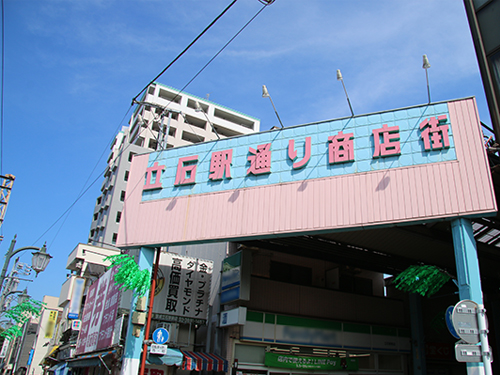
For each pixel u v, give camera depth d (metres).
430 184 13.95
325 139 16.31
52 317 45.22
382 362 22.45
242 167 17.45
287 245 21.55
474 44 13.13
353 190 15.02
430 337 23.73
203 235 16.95
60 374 26.80
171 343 19.20
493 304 23.16
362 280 25.28
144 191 19.17
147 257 17.86
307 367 20.02
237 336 19.31
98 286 24.69
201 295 22.25
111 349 18.19
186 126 61.22
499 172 15.25
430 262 22.27
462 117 14.41
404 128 15.09
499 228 18.70
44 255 14.68
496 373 22.03
